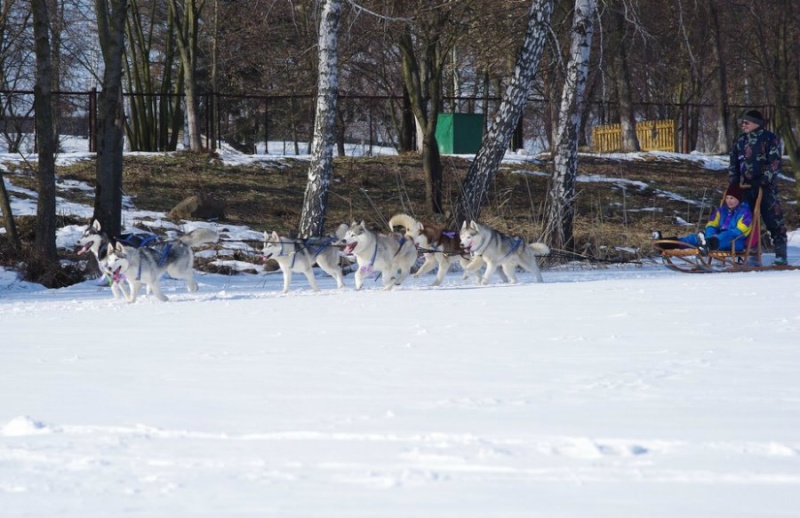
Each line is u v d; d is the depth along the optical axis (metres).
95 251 24.66
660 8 51.09
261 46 56.12
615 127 69.50
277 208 43.66
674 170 58.03
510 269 25.33
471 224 24.34
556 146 34.84
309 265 24.22
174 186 45.38
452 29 43.53
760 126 27.42
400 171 51.06
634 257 35.81
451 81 71.75
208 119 56.28
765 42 55.53
